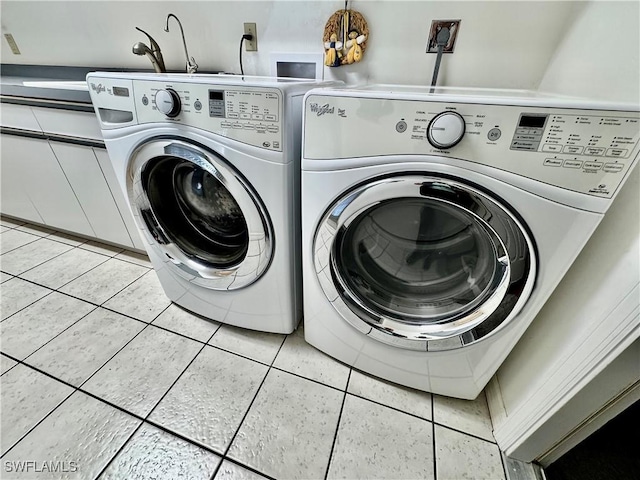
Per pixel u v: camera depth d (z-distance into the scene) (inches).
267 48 53.4
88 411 37.2
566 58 37.5
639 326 21.2
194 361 44.0
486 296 29.9
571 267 29.0
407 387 41.5
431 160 24.8
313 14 48.7
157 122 33.7
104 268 62.8
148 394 39.4
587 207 22.5
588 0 34.6
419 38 45.7
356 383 41.9
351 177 28.0
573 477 32.2
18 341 46.0
